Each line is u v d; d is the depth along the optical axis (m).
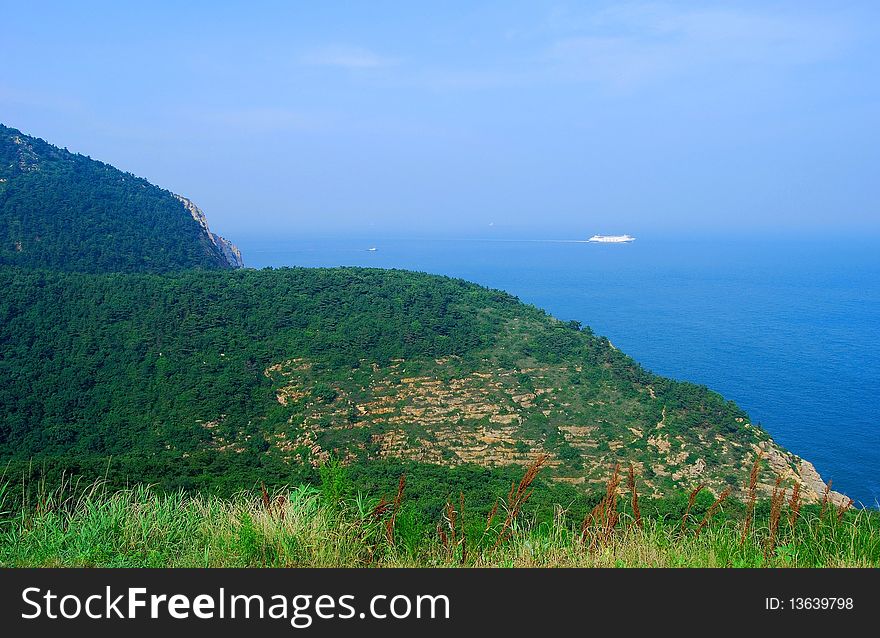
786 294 173.38
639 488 31.27
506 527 6.46
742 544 6.07
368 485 19.75
